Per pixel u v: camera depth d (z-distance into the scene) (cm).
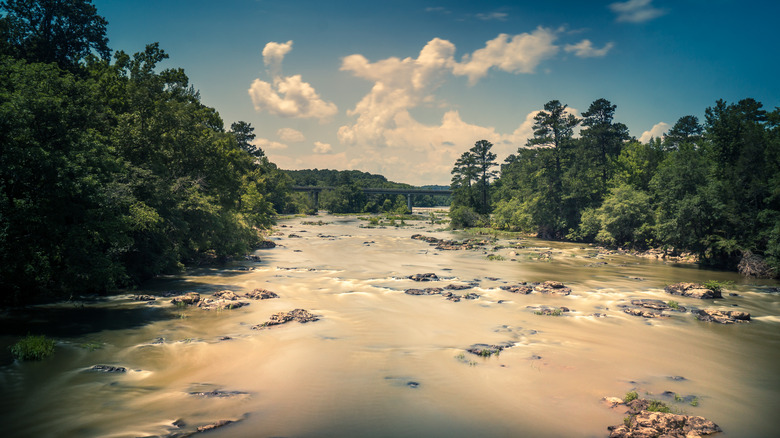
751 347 2034
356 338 2077
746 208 4450
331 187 19812
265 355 1811
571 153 8031
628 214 5866
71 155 2216
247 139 10450
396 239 7312
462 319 2466
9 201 2075
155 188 3488
